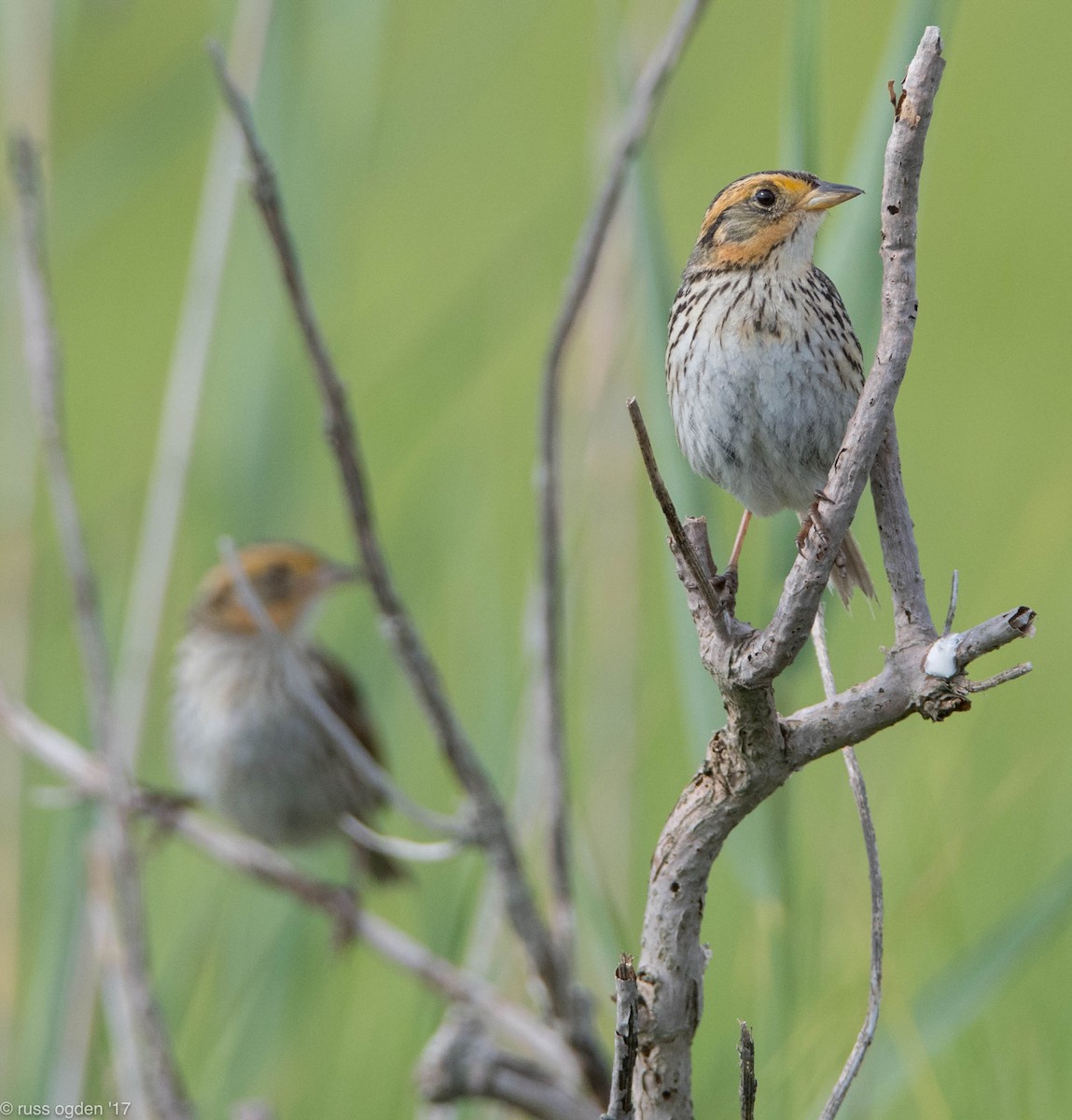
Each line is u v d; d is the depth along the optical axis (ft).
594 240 27.12
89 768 32.35
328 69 34.12
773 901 25.79
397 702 35.01
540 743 29.30
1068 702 33.76
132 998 27.63
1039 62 67.46
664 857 17.80
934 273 59.00
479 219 59.57
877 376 15.70
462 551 34.88
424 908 34.88
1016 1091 27.43
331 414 25.40
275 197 24.20
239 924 32.73
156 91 35.65
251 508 33.63
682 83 35.50
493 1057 28.89
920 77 15.40
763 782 16.99
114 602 37.63
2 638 35.35
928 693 16.19
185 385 34.58
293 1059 31.76
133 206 55.26
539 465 28.43
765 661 16.08
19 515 36.60
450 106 35.37
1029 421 48.08
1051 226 60.08
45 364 29.73
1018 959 25.08
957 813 31.14
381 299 54.54
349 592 47.32
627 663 33.60
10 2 36.63
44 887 34.76
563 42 65.16
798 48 25.54
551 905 28.71
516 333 49.47
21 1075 30.32
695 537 20.17
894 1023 25.53
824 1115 16.47
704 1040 29.81
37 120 36.55
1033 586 36.17
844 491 15.67
